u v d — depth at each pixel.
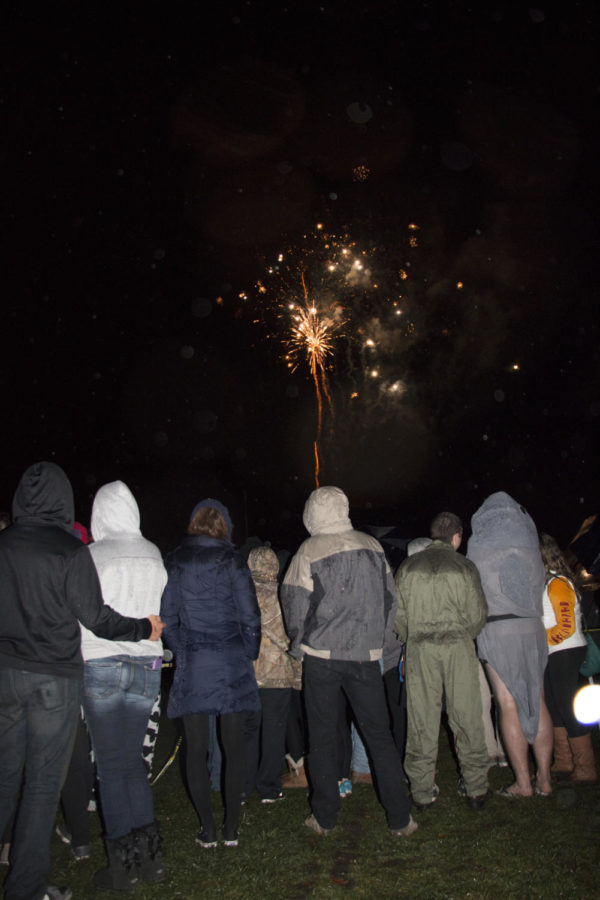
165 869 3.72
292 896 3.45
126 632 3.44
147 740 4.45
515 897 3.39
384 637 4.22
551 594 4.79
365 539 4.26
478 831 4.12
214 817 4.46
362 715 4.14
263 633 4.70
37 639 3.19
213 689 3.85
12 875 3.11
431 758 4.43
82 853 3.87
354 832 4.17
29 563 3.22
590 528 5.86
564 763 5.04
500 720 4.62
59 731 3.21
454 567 4.40
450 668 4.37
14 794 3.19
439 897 3.40
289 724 5.15
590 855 3.80
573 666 4.79
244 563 4.03
